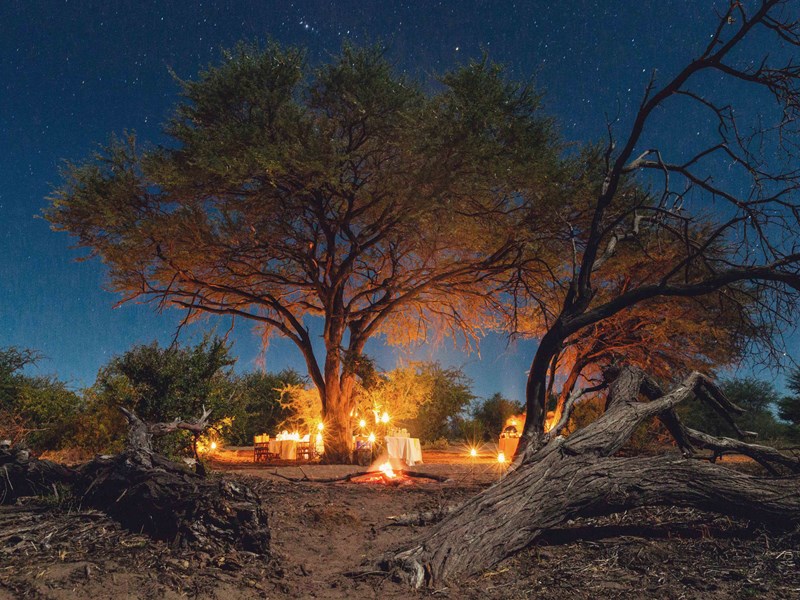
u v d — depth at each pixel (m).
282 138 15.68
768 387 23.66
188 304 17.62
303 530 5.91
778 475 6.96
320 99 16.06
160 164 15.10
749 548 4.93
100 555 4.00
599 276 15.68
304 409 21.08
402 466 14.95
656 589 4.09
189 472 5.04
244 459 18.81
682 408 17.39
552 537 5.32
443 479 10.96
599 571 4.48
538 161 14.27
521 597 3.99
